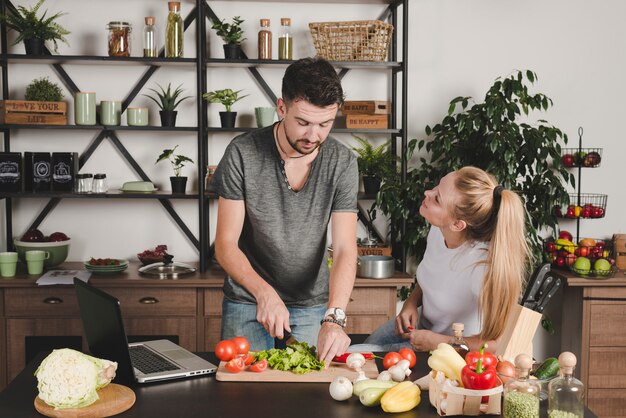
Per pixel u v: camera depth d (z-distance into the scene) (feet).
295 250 8.15
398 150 13.46
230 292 8.53
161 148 13.21
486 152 12.16
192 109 13.21
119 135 13.15
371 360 6.64
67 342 11.86
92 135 13.12
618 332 12.03
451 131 12.35
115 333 6.04
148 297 11.82
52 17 12.30
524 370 5.46
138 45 13.08
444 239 7.87
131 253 13.41
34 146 13.07
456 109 13.44
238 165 7.80
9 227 13.08
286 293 8.48
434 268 7.97
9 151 12.94
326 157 7.89
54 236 12.55
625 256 13.08
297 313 8.54
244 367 6.38
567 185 13.83
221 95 12.46
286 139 7.59
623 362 12.07
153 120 13.17
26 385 6.16
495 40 13.44
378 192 12.13
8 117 12.05
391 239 12.92
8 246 13.10
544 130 12.17
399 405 5.54
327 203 8.00
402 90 12.41
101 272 12.10
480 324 7.67
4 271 11.94
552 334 13.66
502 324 6.89
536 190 12.31
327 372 6.31
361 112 12.66
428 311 8.16
